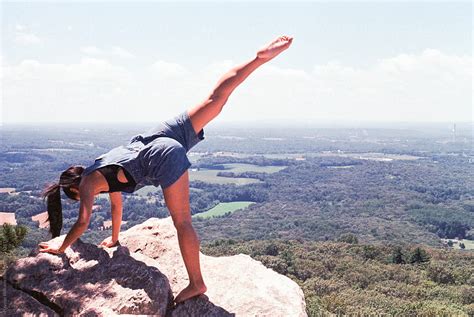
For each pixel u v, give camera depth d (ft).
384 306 135.23
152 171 9.55
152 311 8.85
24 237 26.43
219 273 11.07
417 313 128.88
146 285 9.24
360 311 130.52
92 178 9.82
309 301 132.57
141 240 11.91
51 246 10.40
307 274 173.47
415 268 182.80
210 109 10.27
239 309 9.73
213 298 10.08
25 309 8.77
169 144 9.57
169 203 9.63
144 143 10.05
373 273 170.50
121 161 9.62
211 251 198.18
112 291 9.14
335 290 153.38
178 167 9.45
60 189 10.83
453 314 126.21
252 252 198.59
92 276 9.56
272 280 10.98
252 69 10.27
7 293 9.16
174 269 11.02
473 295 145.79
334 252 204.13
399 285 158.51
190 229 9.63
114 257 10.12
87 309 8.79
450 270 173.06
